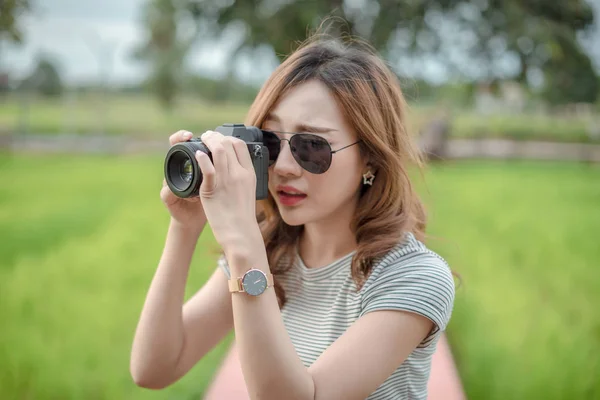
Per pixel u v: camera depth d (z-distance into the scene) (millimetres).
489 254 6586
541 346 4062
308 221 1741
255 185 1554
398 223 1758
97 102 40031
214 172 1496
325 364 1517
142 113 41406
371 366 1520
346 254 1835
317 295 1821
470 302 4992
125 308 4883
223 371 2990
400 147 1817
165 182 1764
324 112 1703
